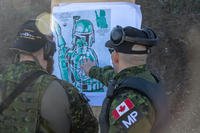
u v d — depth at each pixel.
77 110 2.10
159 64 5.24
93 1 3.07
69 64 3.14
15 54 2.14
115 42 2.20
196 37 5.30
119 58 2.22
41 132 2.02
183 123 4.83
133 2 3.00
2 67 5.43
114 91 2.15
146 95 2.10
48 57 2.15
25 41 2.09
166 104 2.22
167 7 5.63
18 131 2.02
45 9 5.79
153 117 2.10
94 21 3.06
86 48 3.10
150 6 5.66
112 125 2.08
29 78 2.04
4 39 5.71
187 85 5.06
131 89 2.11
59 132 2.04
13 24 5.83
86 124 2.16
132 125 2.04
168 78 5.14
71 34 3.12
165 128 2.19
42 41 2.11
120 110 2.08
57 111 2.02
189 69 5.15
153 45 2.22
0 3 6.19
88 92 3.11
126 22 2.99
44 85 2.03
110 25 3.02
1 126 2.04
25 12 5.87
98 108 3.10
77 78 3.12
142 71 2.20
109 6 3.02
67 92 2.09
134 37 2.17
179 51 5.27
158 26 5.47
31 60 2.10
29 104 2.01
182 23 5.46
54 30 3.14
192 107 4.92
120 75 2.21
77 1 3.11
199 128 4.77
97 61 3.07
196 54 5.22
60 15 3.13
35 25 2.11
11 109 2.02
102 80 2.88
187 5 5.61
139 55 2.20
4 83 2.07
